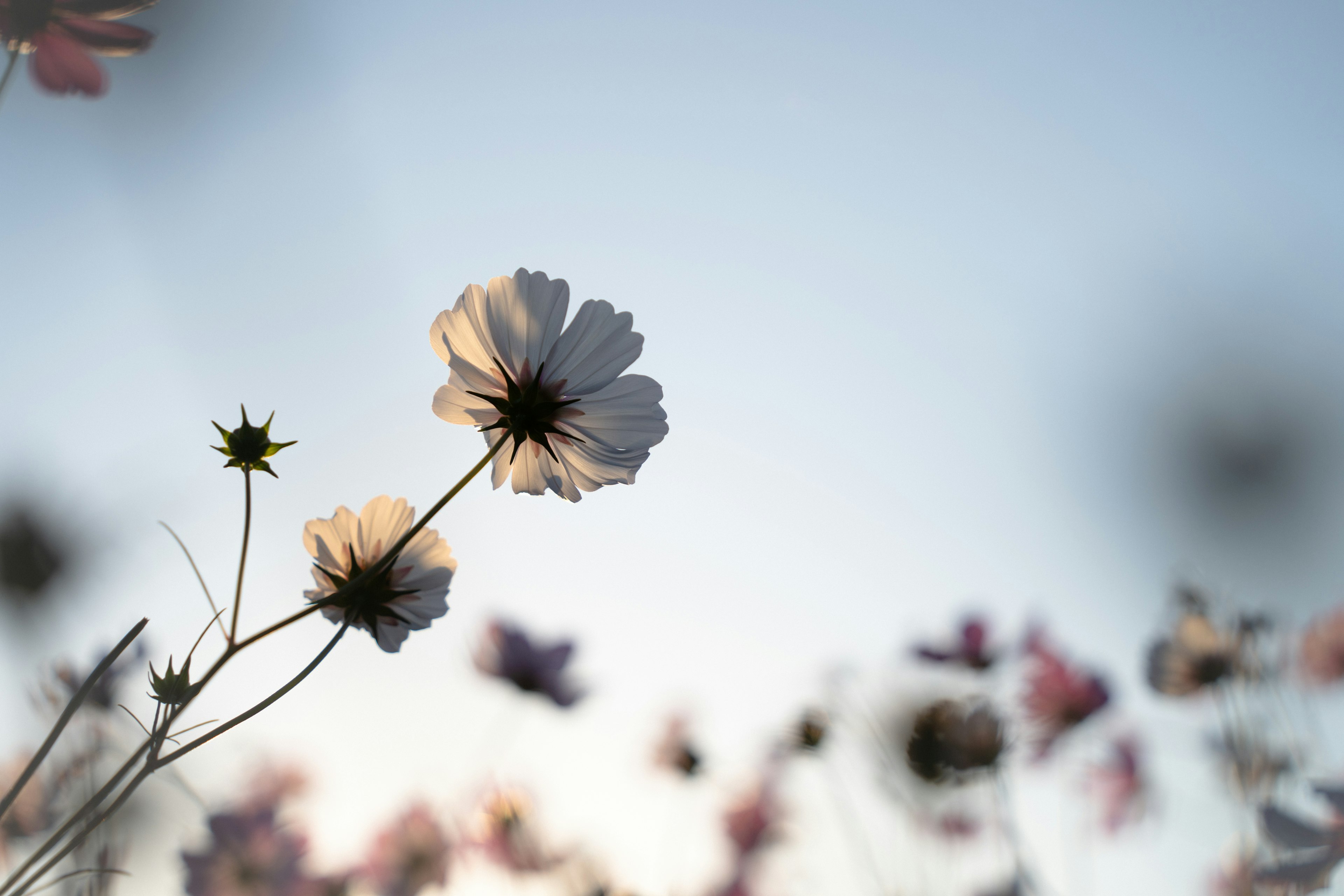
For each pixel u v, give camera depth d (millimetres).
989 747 917
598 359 467
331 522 437
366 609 434
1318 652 821
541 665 910
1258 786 687
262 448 413
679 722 1190
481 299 466
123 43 454
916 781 940
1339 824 587
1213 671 834
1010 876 865
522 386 464
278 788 737
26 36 444
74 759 470
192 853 591
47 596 475
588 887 895
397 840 813
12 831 449
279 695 377
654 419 467
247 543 403
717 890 1118
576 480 467
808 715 1021
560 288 469
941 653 1017
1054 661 974
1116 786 920
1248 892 643
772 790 1181
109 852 465
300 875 672
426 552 441
